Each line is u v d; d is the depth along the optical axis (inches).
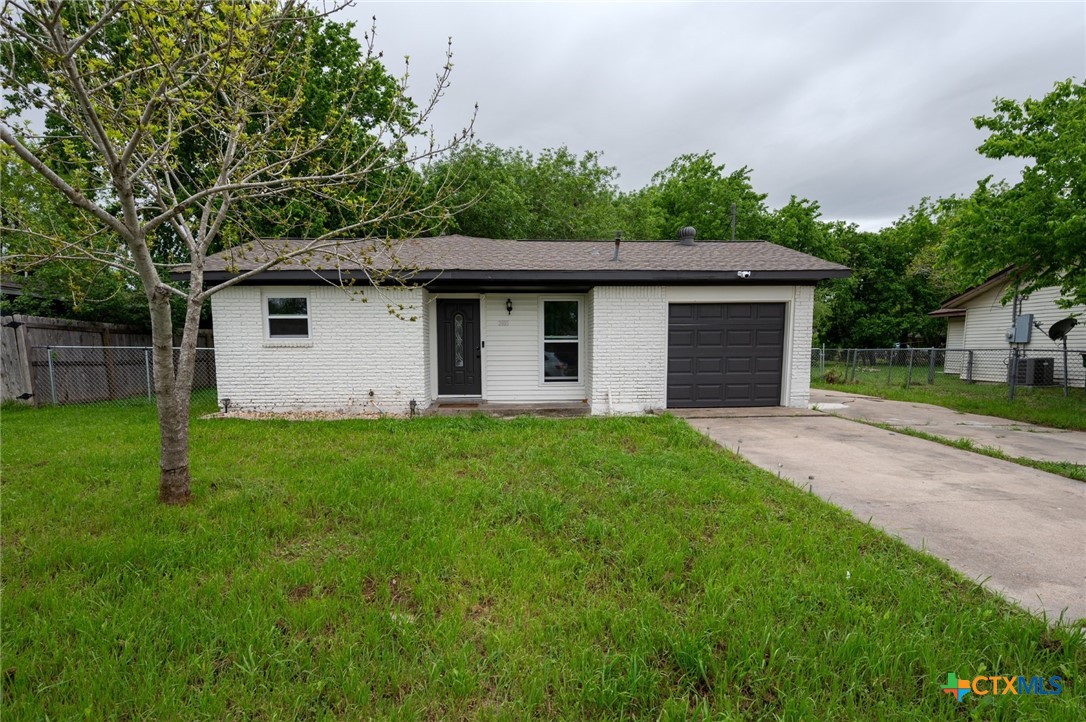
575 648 81.9
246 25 128.9
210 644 82.7
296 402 327.0
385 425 273.1
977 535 130.3
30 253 159.0
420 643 84.1
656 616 91.1
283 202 370.3
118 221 128.6
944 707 70.7
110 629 86.4
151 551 114.0
